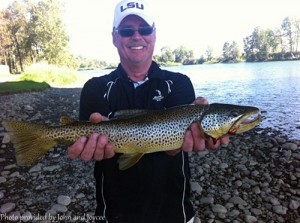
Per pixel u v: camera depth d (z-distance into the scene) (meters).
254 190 1.62
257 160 2.06
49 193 1.62
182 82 0.84
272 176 1.80
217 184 1.71
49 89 7.15
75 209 1.46
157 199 0.78
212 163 2.00
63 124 0.80
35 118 3.50
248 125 0.82
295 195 1.57
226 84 7.48
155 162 0.79
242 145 2.36
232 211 1.42
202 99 0.82
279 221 1.35
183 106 0.79
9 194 1.61
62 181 1.76
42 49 16.33
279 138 2.51
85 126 0.79
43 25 15.70
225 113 0.79
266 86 6.59
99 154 0.72
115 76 0.83
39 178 1.80
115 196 0.78
